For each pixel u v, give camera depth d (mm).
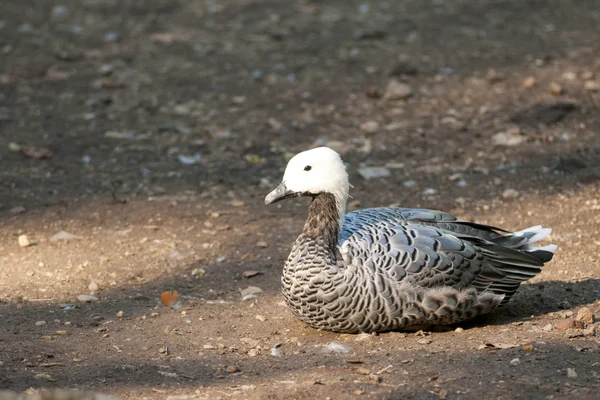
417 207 12477
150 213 12367
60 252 11078
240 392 7109
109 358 8000
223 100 16578
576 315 8711
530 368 7297
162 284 10203
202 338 8625
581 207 12125
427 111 15867
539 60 17891
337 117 15781
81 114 15953
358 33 19703
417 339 8328
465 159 14109
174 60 18531
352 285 8172
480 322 8836
